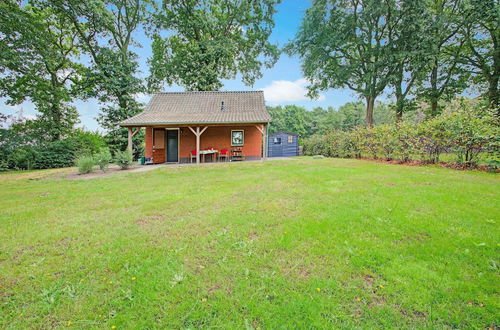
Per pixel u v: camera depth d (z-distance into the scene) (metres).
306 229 3.54
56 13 17.34
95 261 2.82
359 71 20.75
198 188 6.78
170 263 2.73
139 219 4.29
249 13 21.53
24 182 8.73
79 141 18.97
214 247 3.10
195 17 19.91
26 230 3.82
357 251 2.88
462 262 2.59
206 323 1.86
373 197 5.17
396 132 11.80
